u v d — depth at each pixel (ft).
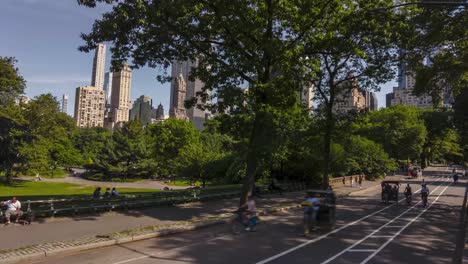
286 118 86.28
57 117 225.35
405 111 302.04
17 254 36.45
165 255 39.93
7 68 170.91
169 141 272.92
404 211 87.81
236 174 124.16
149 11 58.75
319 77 102.12
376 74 99.50
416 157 338.95
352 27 74.84
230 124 74.79
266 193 112.88
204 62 77.05
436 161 608.19
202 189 89.76
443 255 42.80
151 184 244.42
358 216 76.69
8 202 52.19
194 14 65.31
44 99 211.41
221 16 67.62
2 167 160.25
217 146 216.13
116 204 67.51
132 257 38.81
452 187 176.24
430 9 72.49
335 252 42.86
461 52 82.12
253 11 70.90
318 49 76.07
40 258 37.22
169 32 65.41
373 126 225.15
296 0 66.54
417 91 96.22
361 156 197.26
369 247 46.16
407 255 42.27
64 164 291.79
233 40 71.41
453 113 165.07
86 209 62.69
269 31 70.85
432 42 77.92
